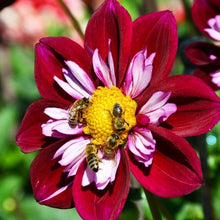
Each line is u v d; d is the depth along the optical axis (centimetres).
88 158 33
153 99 33
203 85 32
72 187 34
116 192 34
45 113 35
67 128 35
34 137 35
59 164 35
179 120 33
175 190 32
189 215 45
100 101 35
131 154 34
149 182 33
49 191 35
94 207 33
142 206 43
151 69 33
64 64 36
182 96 33
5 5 39
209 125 32
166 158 33
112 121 34
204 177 39
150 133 33
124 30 34
